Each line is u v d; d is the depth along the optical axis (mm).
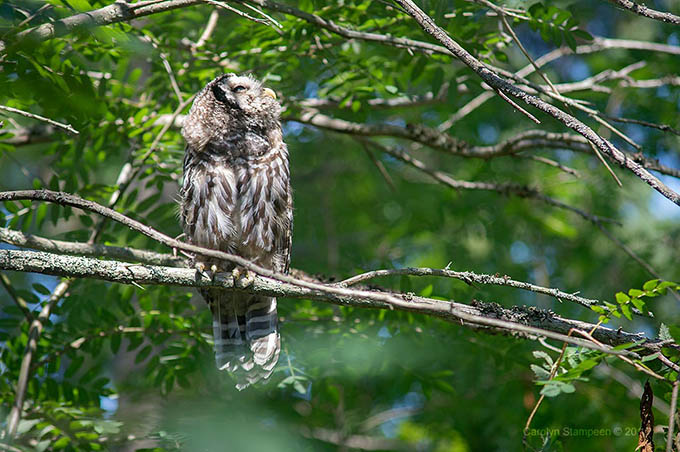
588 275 14914
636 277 14531
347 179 17078
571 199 15383
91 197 10875
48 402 10211
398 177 16156
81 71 7707
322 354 11195
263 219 10203
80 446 10031
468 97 15164
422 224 15430
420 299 8148
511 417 12672
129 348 11031
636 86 13234
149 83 11844
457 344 11352
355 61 11367
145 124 11273
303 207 15977
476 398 13086
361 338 11305
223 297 10195
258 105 10383
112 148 11875
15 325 10656
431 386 11594
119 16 7680
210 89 10375
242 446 10164
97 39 7742
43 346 10695
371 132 12891
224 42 11359
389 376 12094
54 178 10680
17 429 9352
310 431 13070
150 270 7867
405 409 13609
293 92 12234
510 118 15609
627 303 7840
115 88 11070
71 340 10820
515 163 15719
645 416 7652
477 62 7312
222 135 10211
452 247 14930
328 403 12977
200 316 11414
